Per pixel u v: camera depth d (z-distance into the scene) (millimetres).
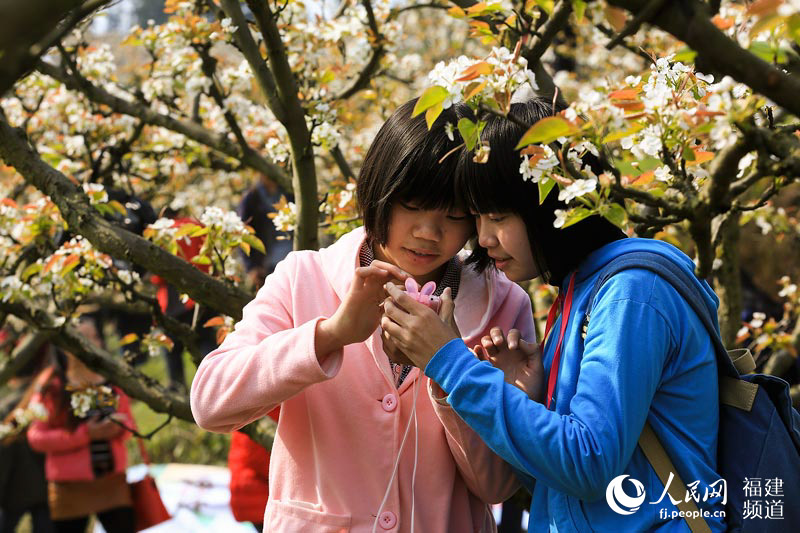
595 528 1439
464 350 1437
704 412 1444
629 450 1344
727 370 1498
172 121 3234
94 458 4141
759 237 3330
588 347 1396
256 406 1556
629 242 1502
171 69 3191
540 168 1315
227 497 4820
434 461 1682
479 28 1977
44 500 4629
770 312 3348
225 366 1581
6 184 4551
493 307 1752
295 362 1502
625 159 1765
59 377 4109
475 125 1368
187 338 2752
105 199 2447
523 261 1542
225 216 2420
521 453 1373
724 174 1159
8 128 2426
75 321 2859
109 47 3455
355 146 3941
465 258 1812
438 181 1526
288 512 1653
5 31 718
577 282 1537
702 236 1256
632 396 1333
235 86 3135
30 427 4191
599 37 3201
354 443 1649
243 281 3705
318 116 2561
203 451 6512
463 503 1733
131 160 3750
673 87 1435
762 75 938
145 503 4258
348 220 2512
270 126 3309
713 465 1448
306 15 2967
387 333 1525
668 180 1400
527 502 2477
